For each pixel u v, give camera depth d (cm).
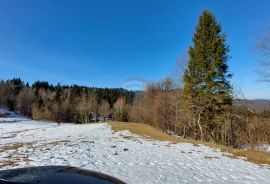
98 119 10981
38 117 10200
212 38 3925
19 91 14488
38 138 3203
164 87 6812
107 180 410
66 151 1652
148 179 1033
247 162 1578
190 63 4062
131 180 1001
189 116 3953
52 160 1305
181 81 4722
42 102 11444
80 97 11244
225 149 2059
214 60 3853
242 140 2778
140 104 7100
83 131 3881
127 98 11675
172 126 5691
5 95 12744
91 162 1303
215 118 3784
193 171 1249
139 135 3067
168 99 5300
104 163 1298
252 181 1122
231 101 3647
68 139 2741
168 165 1355
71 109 10944
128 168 1210
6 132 4519
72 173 409
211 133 3953
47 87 16812
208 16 4012
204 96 3772
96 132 3559
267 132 2542
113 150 1814
